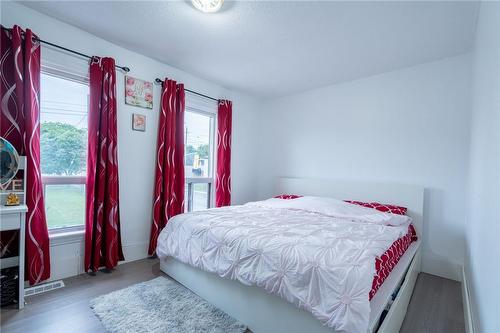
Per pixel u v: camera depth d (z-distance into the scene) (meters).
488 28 1.41
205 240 1.94
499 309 0.85
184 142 3.16
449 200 2.62
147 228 2.88
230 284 1.75
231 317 1.73
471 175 2.10
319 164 3.68
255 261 1.58
